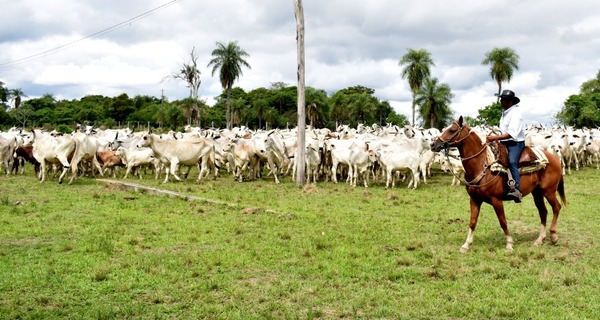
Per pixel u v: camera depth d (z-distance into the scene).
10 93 119.75
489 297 6.98
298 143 20.69
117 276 7.81
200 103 78.44
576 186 19.69
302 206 14.98
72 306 6.63
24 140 28.28
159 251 9.47
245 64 63.00
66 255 8.98
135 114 98.25
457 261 8.88
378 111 107.00
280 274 8.07
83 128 32.50
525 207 14.70
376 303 6.77
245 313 6.41
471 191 9.86
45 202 14.79
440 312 6.48
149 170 26.97
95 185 19.14
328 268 8.32
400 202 15.95
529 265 8.55
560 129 34.88
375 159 20.94
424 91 66.06
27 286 7.34
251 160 22.30
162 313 6.43
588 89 90.44
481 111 82.00
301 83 20.84
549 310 6.49
